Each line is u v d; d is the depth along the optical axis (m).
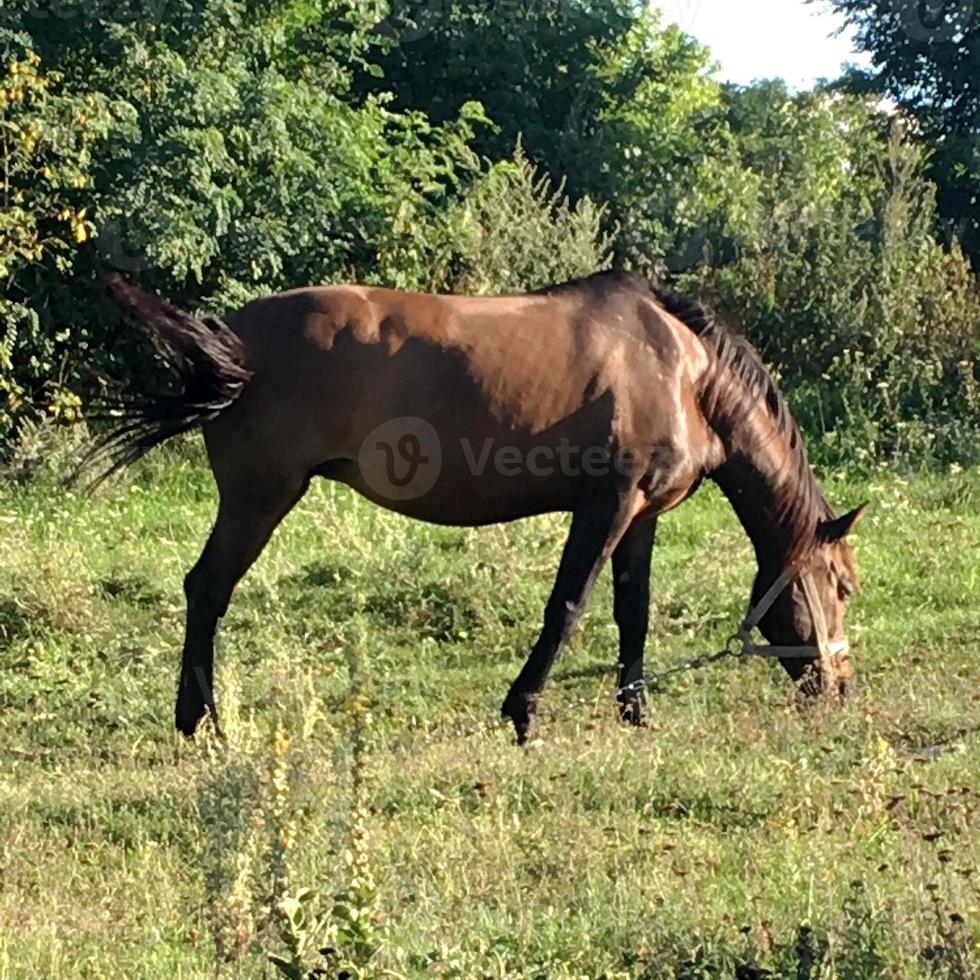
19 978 5.24
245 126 17.12
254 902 5.41
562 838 6.55
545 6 28.30
